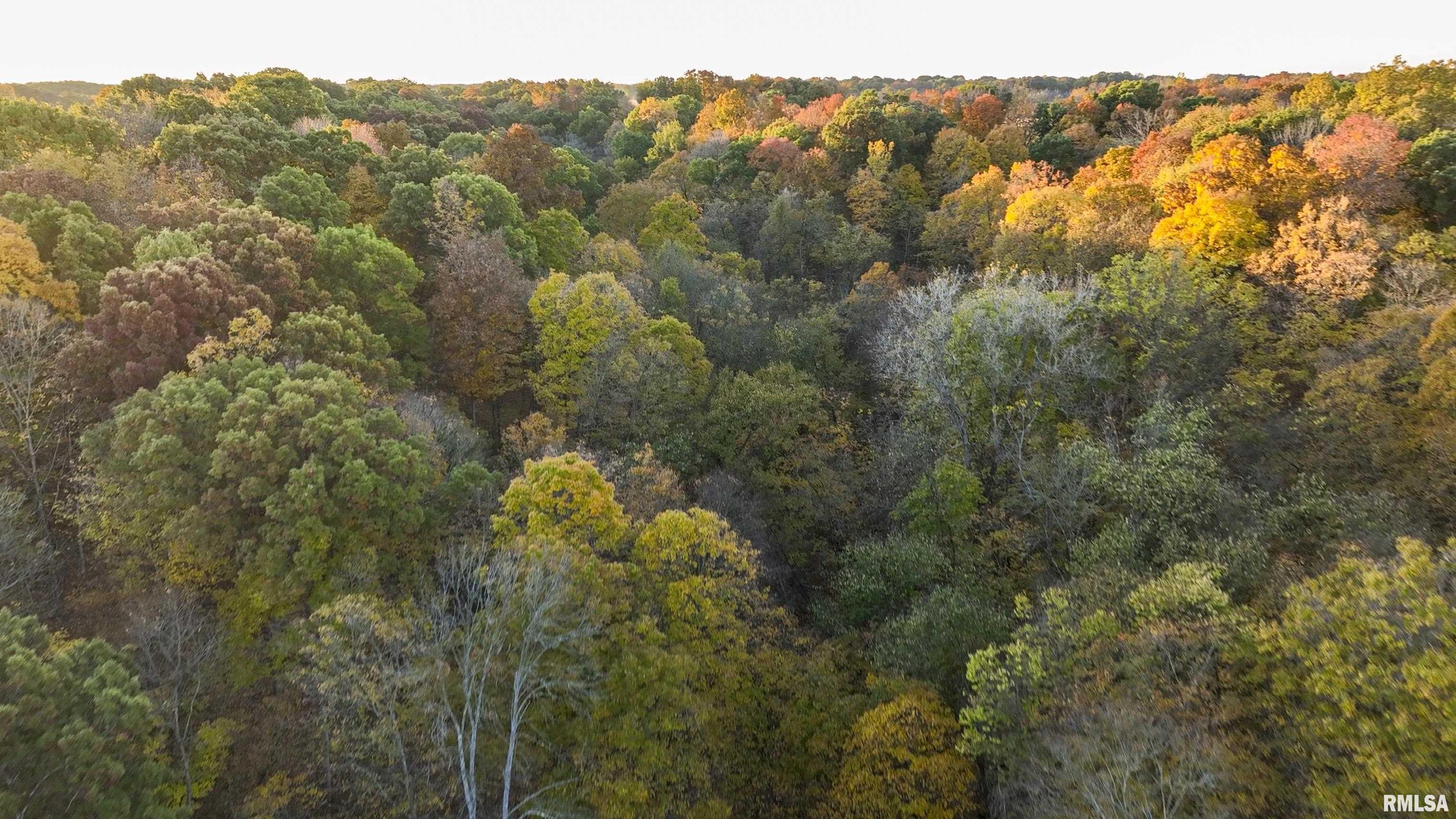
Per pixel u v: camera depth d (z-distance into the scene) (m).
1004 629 27.31
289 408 26.16
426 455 29.33
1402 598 18.39
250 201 46.75
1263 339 38.44
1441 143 40.81
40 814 16.23
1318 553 25.19
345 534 25.62
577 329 40.12
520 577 21.69
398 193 47.53
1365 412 30.12
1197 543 26.28
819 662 27.23
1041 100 127.94
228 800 22.00
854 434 46.59
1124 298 40.72
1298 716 18.58
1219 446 35.16
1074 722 20.09
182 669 23.23
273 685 24.58
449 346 40.84
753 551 29.83
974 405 40.25
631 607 24.33
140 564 26.98
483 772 21.44
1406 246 36.00
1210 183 45.28
